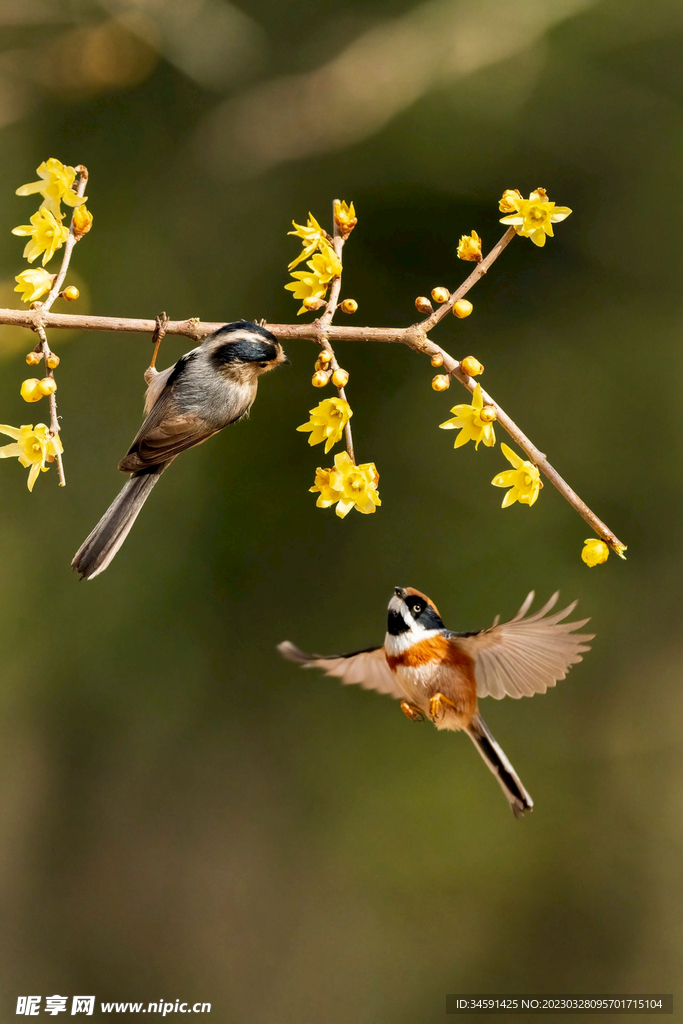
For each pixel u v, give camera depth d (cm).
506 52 1266
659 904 1206
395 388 1323
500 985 1177
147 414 529
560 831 1230
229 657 1320
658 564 1272
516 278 1329
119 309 1337
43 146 1370
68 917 1301
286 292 1359
